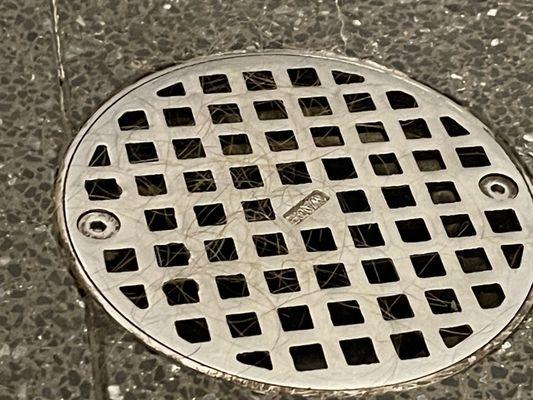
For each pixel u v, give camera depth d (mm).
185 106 497
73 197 469
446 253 462
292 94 505
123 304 445
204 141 486
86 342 438
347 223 467
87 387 429
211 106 498
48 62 512
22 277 451
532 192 483
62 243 458
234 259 455
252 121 494
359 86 511
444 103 509
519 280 458
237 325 441
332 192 475
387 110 503
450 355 440
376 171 483
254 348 437
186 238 459
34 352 435
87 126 490
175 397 427
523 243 468
